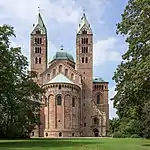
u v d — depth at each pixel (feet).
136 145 164.25
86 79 474.49
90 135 457.27
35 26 490.49
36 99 315.58
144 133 288.10
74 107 407.44
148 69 129.59
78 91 422.00
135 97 156.46
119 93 163.22
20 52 234.17
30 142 203.10
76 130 402.72
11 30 189.57
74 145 164.35
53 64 452.76
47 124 396.78
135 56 143.84
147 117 196.13
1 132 281.95
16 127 276.41
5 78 183.83
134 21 143.54
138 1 136.77
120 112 195.72
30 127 306.96
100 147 144.97
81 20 493.77
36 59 482.69
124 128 361.30
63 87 398.83
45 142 204.03
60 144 176.35
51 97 399.65
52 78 435.53
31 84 295.28
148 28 134.62
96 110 465.06
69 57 524.93
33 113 310.24
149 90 143.54
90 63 478.59
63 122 392.27
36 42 485.97
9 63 188.75
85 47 483.51
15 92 197.16
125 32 146.72
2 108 203.41
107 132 503.61
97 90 526.16
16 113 208.13
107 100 523.70
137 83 136.67
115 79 163.73
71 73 449.89
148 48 134.00
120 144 175.52
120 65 162.81
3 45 182.50
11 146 156.56
